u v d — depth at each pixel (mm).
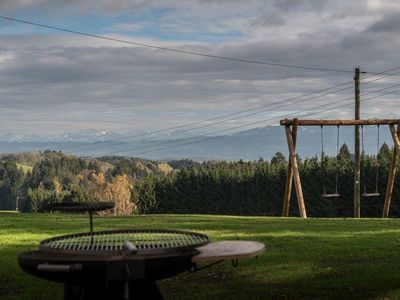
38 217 20781
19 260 5129
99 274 4926
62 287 8305
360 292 7742
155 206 84625
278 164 84375
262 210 76625
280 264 9602
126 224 16984
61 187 146375
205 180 82875
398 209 61531
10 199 157375
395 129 27125
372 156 70375
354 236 13586
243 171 84375
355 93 32125
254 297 7645
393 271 8945
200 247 5543
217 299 7574
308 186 68375
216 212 80688
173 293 7922
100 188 91312
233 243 5820
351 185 65375
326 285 8141
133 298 5164
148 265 4914
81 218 19969
